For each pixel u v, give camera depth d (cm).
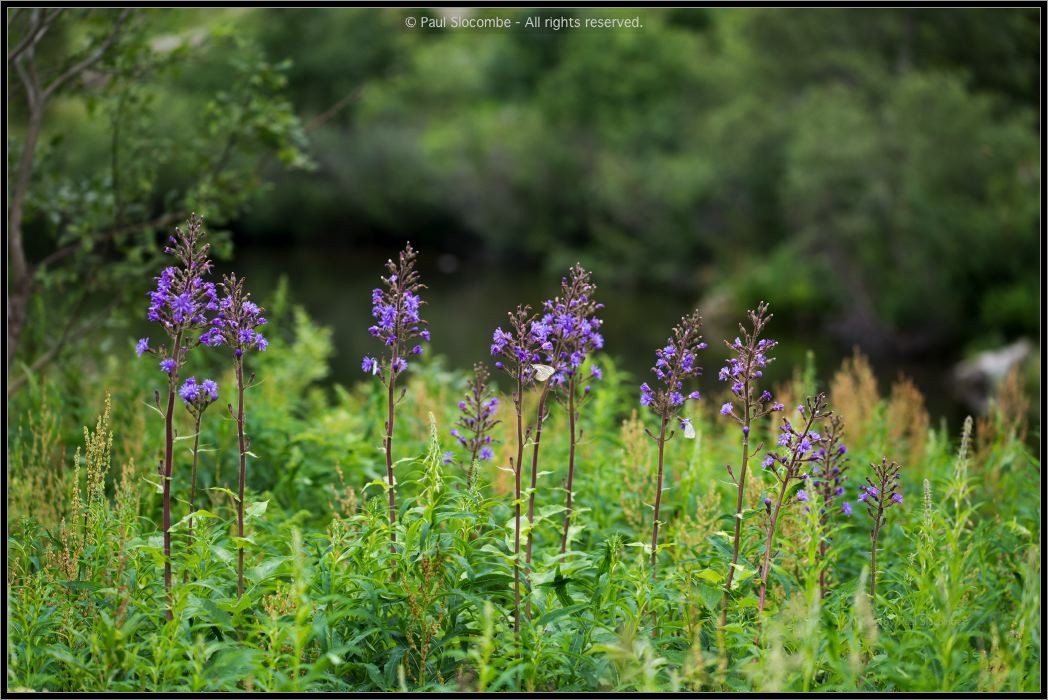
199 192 970
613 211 4331
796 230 3416
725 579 517
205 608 474
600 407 888
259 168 1027
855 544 623
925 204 2619
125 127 1009
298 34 5784
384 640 481
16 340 902
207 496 723
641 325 3159
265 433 780
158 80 1006
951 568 472
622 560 594
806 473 541
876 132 2762
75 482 534
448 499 513
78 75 945
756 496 604
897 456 848
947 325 2750
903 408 900
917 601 501
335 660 432
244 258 4922
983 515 732
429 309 3362
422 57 6544
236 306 509
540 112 5584
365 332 2762
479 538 518
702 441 798
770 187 3584
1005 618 561
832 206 2856
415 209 5350
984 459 799
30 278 919
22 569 541
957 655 451
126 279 991
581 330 549
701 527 619
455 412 902
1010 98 3272
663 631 507
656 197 4056
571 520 663
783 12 3594
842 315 3034
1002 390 838
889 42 3497
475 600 477
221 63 3284
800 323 3112
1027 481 748
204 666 464
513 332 547
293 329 1166
